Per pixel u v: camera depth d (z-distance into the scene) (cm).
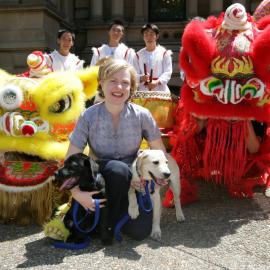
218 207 391
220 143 368
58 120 352
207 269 267
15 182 341
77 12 1297
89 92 390
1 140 342
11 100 340
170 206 389
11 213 348
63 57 618
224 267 270
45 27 1052
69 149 328
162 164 301
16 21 1048
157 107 442
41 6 1027
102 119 321
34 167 348
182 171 392
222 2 1226
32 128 338
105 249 300
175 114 441
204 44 339
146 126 332
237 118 356
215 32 359
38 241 317
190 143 389
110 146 327
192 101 363
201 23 361
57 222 312
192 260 280
